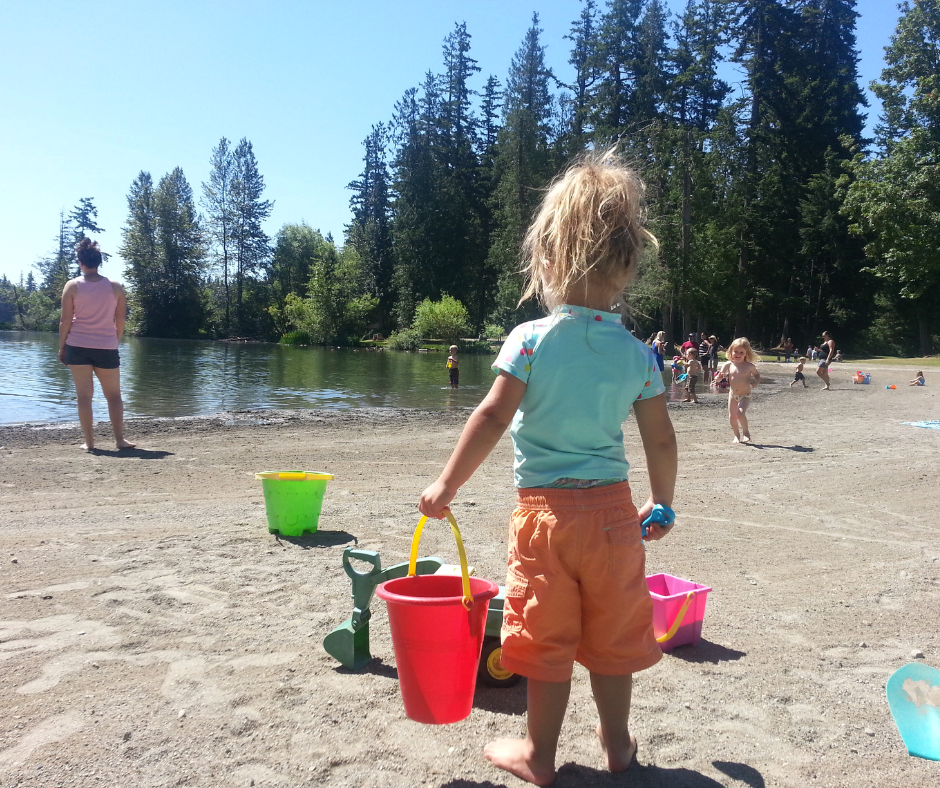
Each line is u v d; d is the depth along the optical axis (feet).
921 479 27.43
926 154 144.77
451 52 229.66
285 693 9.56
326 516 19.43
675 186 168.96
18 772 7.59
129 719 8.76
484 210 231.50
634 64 190.39
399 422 41.52
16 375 70.13
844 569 16.08
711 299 172.45
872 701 9.91
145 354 127.54
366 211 255.91
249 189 251.39
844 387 82.02
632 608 7.36
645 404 7.91
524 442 7.55
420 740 8.50
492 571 14.83
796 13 192.75
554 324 7.48
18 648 10.68
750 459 31.94
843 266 182.19
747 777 7.97
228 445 31.01
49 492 21.11
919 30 147.02
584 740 8.64
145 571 14.38
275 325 240.73
